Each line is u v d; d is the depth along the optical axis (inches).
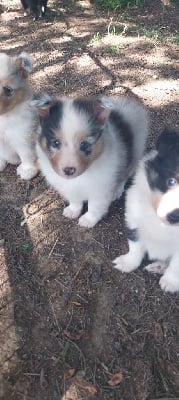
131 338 27.1
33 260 30.7
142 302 28.7
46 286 29.4
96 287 29.3
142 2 57.7
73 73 45.1
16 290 29.1
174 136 23.8
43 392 25.2
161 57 48.0
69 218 33.1
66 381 25.5
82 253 31.1
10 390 25.2
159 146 23.9
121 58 47.5
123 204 33.9
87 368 26.0
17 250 31.2
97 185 29.6
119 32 52.1
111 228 32.5
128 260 29.9
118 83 43.9
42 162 29.6
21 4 57.7
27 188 35.4
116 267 30.2
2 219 33.2
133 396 25.2
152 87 43.6
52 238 31.9
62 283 29.5
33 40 50.9
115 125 30.7
